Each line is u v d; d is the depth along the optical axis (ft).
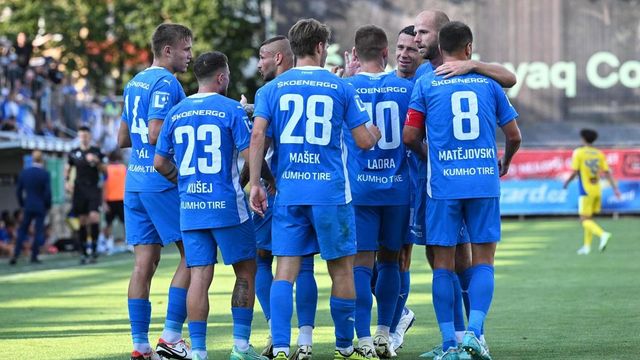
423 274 175.52
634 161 372.79
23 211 223.71
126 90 89.35
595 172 226.17
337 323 84.17
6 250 248.73
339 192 81.76
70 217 240.53
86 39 446.19
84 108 321.73
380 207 88.74
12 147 243.19
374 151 88.38
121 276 185.68
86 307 134.72
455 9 378.12
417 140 85.71
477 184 83.35
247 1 453.17
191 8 440.45
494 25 379.35
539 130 380.78
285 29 378.32
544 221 361.30
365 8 374.22
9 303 140.46
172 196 86.94
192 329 83.51
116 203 255.29
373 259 88.94
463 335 82.74
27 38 436.76
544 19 378.73
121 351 96.07
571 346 95.04
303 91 81.41
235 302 84.64
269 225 91.30
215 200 83.10
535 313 120.67
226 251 83.56
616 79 378.73
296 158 81.30
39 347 98.78
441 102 84.02
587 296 138.21
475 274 84.23
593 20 378.73
